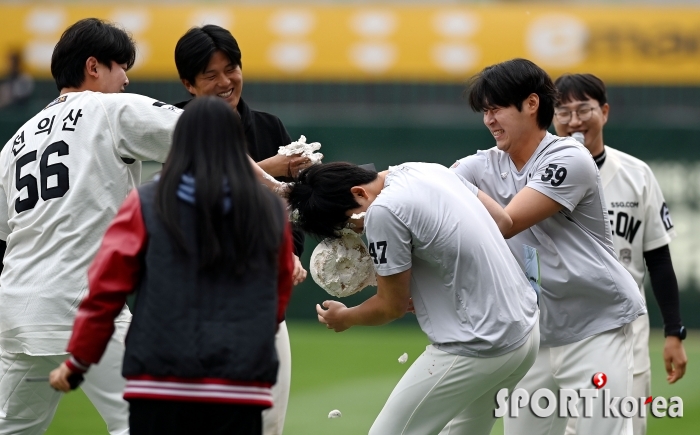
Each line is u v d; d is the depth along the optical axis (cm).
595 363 1282
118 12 3669
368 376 2391
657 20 3497
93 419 1953
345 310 1223
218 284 926
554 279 1291
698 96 3164
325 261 1212
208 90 1368
